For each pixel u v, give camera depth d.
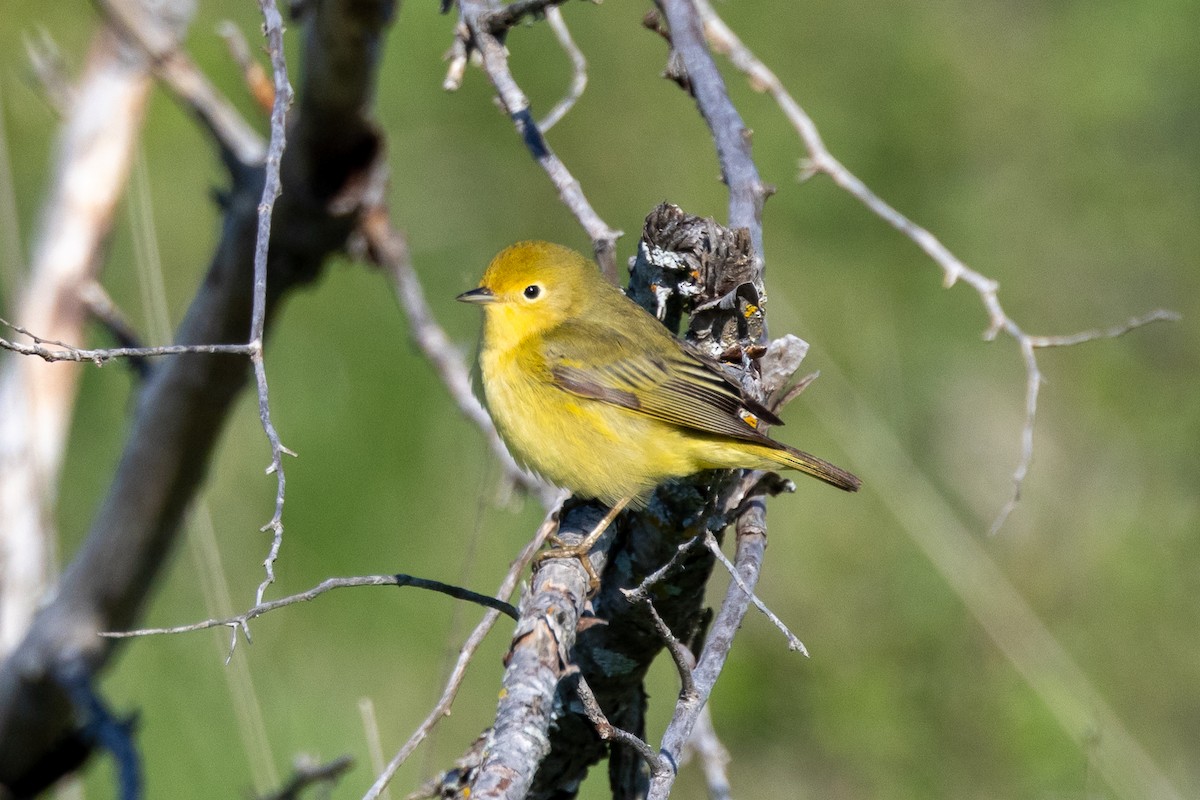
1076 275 17.11
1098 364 16.61
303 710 11.64
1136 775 11.52
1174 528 15.40
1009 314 16.78
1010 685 13.17
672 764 4.97
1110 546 15.20
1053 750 12.52
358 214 9.52
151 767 11.20
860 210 16.52
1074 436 16.23
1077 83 17.17
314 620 12.49
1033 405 8.16
